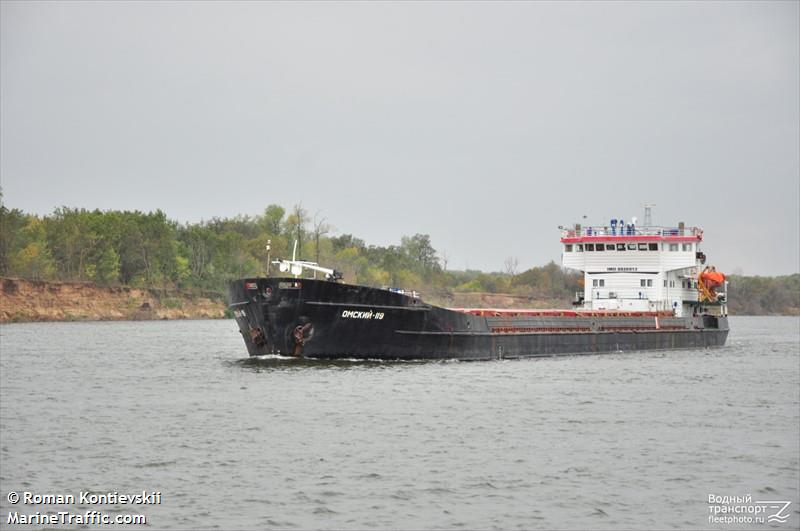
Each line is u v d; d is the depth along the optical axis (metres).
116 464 133.12
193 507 114.69
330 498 118.50
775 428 166.75
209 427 157.75
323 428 156.50
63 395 196.88
